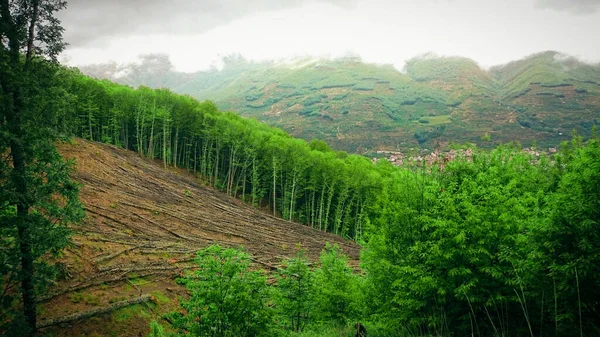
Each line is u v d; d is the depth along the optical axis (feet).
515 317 36.86
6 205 48.19
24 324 49.42
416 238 49.80
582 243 26.68
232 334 43.06
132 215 139.64
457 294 35.94
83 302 76.59
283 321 58.59
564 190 31.55
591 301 27.20
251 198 261.44
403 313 43.11
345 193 239.50
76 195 53.78
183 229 147.02
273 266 131.64
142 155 244.22
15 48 48.29
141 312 80.48
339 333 47.50
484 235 37.93
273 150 255.91
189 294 95.14
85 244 100.48
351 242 215.72
